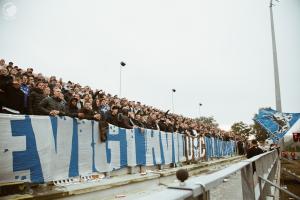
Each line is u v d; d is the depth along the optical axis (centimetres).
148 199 118
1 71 589
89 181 747
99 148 787
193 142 1572
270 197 590
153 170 1120
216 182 191
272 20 2303
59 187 647
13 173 533
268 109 1745
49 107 667
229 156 2611
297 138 2492
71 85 1143
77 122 702
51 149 618
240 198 275
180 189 149
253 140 998
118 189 792
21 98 609
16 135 544
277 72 2188
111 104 1118
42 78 982
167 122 1309
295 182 1484
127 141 938
